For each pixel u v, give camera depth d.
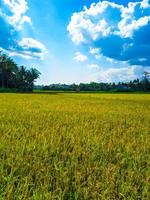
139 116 15.67
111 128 10.60
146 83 152.12
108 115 15.59
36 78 139.00
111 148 6.48
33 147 6.32
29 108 19.06
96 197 3.81
